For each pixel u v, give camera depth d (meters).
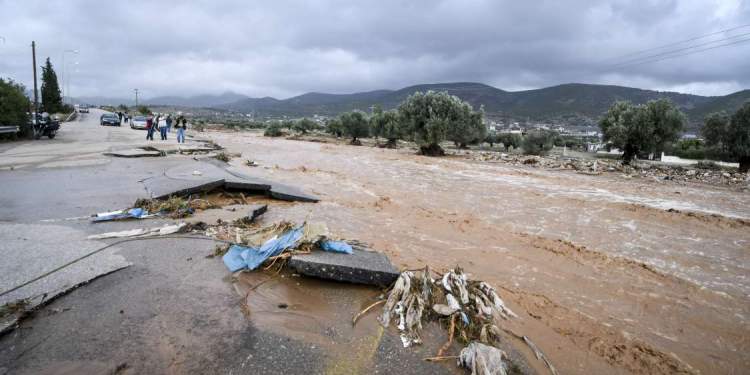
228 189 11.93
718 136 25.30
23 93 27.64
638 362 4.32
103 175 13.22
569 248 8.25
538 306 5.50
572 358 4.29
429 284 5.15
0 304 4.08
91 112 104.69
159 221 7.80
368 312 4.66
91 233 6.75
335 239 6.85
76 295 4.48
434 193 14.38
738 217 11.52
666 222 10.72
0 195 9.76
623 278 6.72
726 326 5.20
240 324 4.14
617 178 20.38
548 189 15.85
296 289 5.14
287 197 11.77
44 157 17.69
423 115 33.41
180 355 3.56
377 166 23.25
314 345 3.91
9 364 3.31
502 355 3.86
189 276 5.16
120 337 3.75
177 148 23.27
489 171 21.84
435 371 3.66
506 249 8.07
